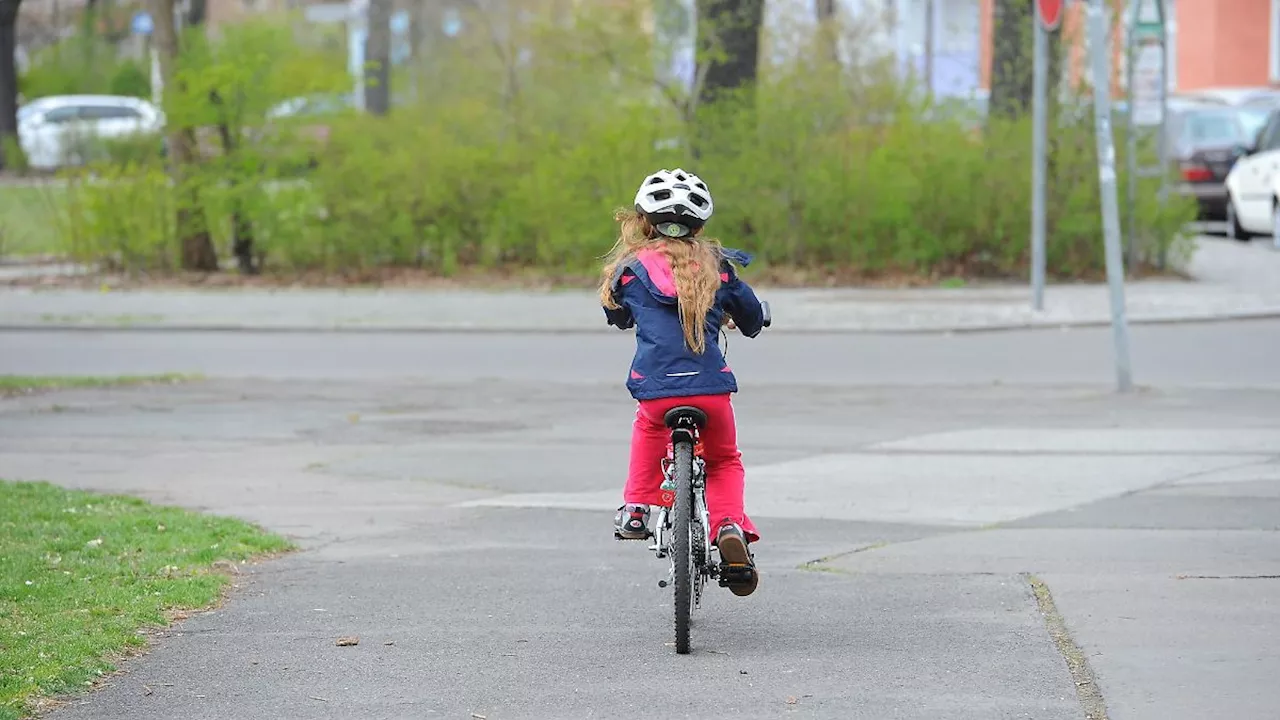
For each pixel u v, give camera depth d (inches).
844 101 1592.0
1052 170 1568.7
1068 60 1576.0
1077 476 717.9
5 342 1275.8
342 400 970.1
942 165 1571.1
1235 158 2000.5
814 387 1005.2
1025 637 462.0
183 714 398.0
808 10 1673.2
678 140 1621.6
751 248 1630.2
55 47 3703.3
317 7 3134.8
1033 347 1181.7
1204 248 1839.3
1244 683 412.5
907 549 582.2
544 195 1612.9
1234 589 513.3
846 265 1611.7
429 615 494.6
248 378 1067.3
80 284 1620.3
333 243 1648.6
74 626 462.3
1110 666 429.1
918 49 2544.3
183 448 811.4
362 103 2736.2
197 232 1669.5
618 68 1644.9
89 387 1025.5
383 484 717.3
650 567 560.4
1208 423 855.7
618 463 764.6
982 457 767.1
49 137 2746.1
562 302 1464.1
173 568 540.4
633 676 428.8
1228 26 2876.5
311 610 500.4
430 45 2728.8
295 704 406.3
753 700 406.6
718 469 466.0
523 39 1738.4
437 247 1664.6
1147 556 565.0
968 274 1600.6
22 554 550.3
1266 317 1317.7
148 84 3122.5
